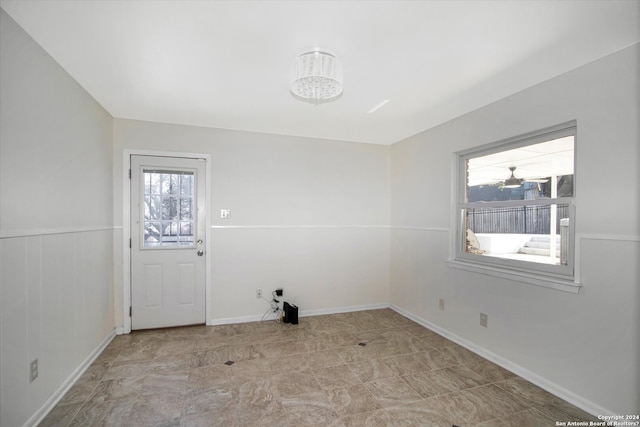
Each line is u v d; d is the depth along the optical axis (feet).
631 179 6.07
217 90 8.47
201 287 11.78
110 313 10.31
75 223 7.82
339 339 10.50
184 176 11.66
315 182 13.32
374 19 5.38
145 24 5.52
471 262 9.98
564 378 7.10
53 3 4.94
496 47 6.27
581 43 6.06
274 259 12.67
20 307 5.60
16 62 5.50
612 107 6.36
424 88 8.21
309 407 6.73
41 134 6.31
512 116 8.55
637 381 5.92
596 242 6.59
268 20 5.40
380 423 6.23
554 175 7.73
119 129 10.84
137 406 6.69
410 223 12.94
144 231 11.19
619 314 6.19
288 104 9.48
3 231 5.16
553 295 7.36
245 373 8.14
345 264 13.74
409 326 11.87
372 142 14.12
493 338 8.93
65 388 7.17
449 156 10.85
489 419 6.37
